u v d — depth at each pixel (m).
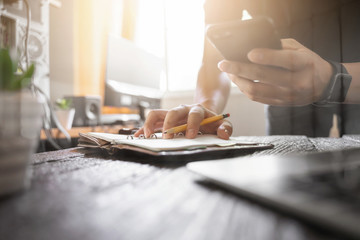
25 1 0.92
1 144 0.19
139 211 0.16
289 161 0.26
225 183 0.20
